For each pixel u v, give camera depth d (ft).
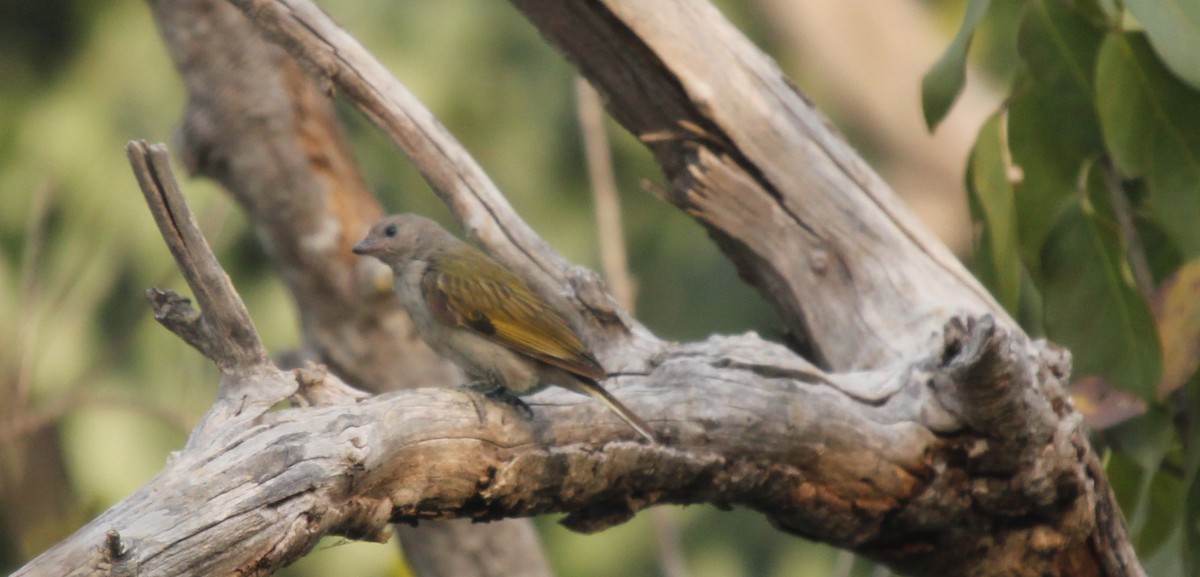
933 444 29.35
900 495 29.76
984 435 29.14
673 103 34.81
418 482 24.72
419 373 45.01
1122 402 34.37
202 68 43.01
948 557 31.22
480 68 79.36
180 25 42.86
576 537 81.30
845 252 34.58
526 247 33.37
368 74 32.60
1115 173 36.40
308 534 22.27
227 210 47.80
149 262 69.10
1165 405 35.19
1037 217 35.83
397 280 33.19
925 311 33.60
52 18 78.89
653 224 84.79
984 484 29.76
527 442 25.95
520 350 29.68
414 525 26.07
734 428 28.12
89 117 75.41
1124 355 34.76
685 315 84.12
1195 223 33.94
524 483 26.12
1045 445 29.12
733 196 34.76
